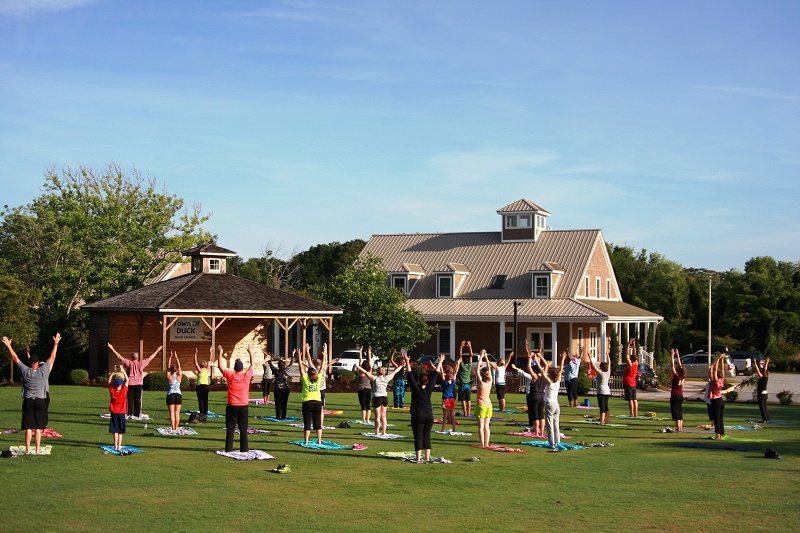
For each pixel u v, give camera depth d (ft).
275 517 38.06
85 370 133.08
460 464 53.88
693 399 119.75
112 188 167.43
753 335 220.23
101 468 48.75
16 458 51.29
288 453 55.93
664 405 108.47
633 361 89.30
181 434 63.72
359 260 163.43
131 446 57.31
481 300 178.81
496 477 49.57
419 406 53.93
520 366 156.87
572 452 60.80
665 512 40.34
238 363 55.36
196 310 124.57
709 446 64.54
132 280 156.87
